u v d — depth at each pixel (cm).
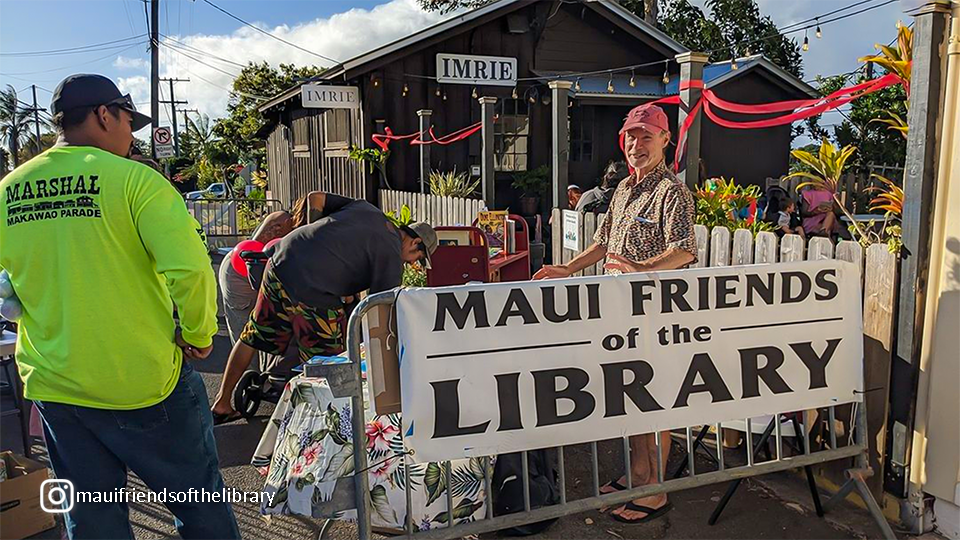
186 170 3200
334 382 235
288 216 452
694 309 272
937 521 298
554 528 312
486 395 247
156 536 308
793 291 284
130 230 214
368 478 269
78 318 212
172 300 230
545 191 1255
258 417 447
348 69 1164
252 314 404
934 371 286
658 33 1302
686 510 327
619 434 265
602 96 1273
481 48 1253
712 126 1379
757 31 2398
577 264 356
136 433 224
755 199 557
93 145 224
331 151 1421
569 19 1300
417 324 238
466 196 1070
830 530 306
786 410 286
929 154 281
